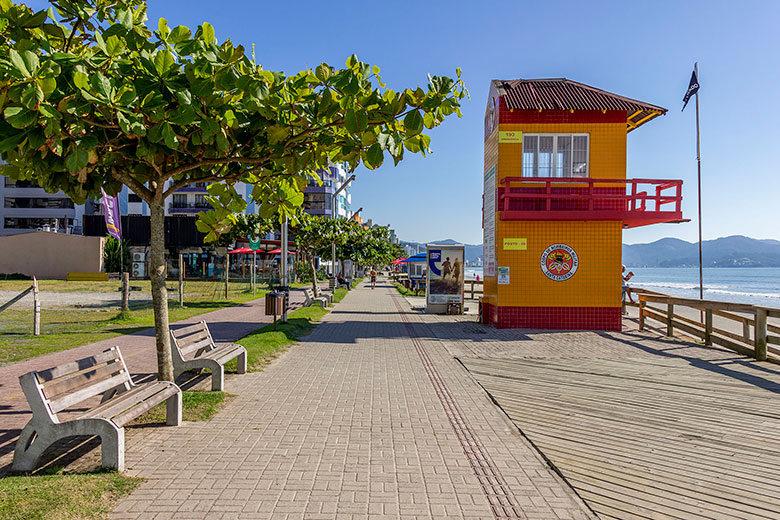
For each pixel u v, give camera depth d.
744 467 4.58
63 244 47.28
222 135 4.61
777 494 4.03
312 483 3.95
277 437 5.02
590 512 3.63
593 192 14.82
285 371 8.26
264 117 5.02
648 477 4.31
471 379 8.00
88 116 4.28
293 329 12.87
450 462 4.48
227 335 12.18
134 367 8.20
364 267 77.06
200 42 4.38
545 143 15.06
